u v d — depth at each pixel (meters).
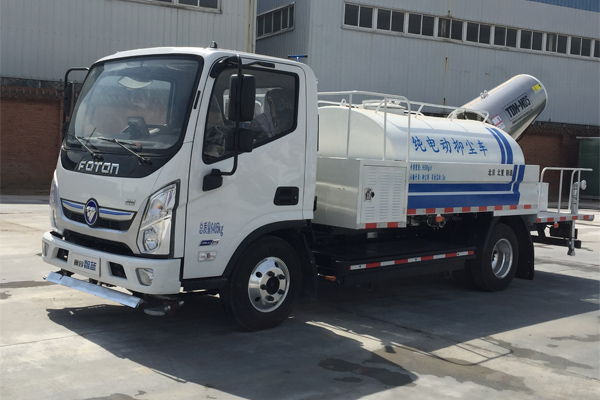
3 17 23.00
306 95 6.52
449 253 8.23
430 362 5.82
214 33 25.84
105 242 5.91
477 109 10.66
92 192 5.94
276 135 6.28
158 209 5.53
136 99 6.04
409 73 28.80
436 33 29.28
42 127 23.53
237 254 6.07
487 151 8.80
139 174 5.63
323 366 5.55
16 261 9.39
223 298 6.24
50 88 23.73
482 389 5.18
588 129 33.34
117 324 6.48
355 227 6.93
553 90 32.78
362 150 7.68
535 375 5.61
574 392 5.22
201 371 5.27
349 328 6.81
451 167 8.09
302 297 6.84
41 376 4.99
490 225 8.83
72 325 6.37
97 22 24.16
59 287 7.93
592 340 6.80
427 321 7.29
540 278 10.50
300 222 6.54
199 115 5.69
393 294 8.70
